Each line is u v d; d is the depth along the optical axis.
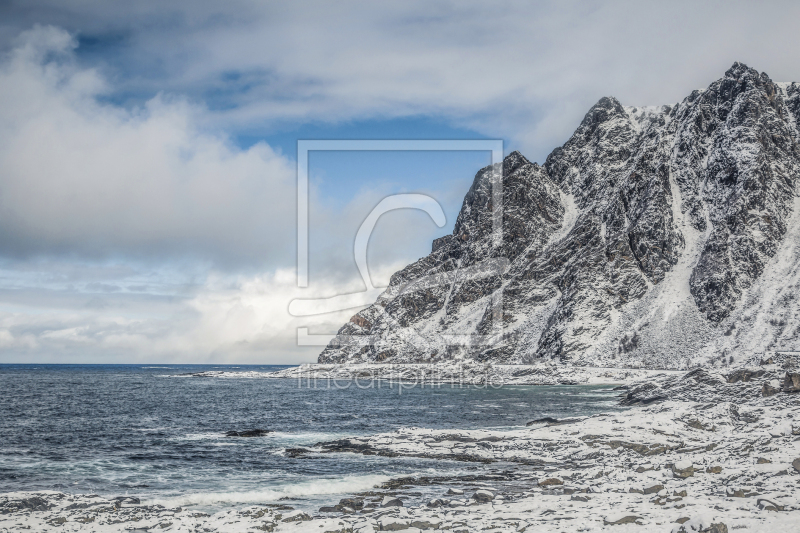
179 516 23.86
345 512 24.77
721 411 46.47
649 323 155.25
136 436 50.97
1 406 80.94
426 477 32.22
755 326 137.25
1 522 22.64
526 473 32.88
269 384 149.50
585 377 130.12
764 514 19.06
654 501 22.58
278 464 37.31
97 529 21.95
